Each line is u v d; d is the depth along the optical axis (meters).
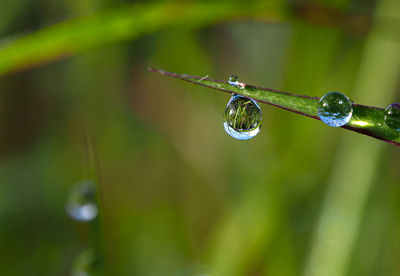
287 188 0.16
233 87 0.13
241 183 0.19
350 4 0.16
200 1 0.16
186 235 0.19
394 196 0.16
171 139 0.21
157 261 0.18
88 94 0.20
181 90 0.21
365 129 0.13
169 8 0.15
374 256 0.16
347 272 0.15
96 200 0.14
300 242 0.16
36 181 0.20
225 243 0.16
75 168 0.20
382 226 0.16
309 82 0.17
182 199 0.20
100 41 0.16
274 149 0.17
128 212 0.19
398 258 0.16
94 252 0.14
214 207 0.20
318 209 0.16
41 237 0.19
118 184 0.20
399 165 0.16
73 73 0.20
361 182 0.15
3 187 0.20
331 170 0.16
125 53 0.20
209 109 0.20
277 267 0.16
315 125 0.17
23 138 0.21
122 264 0.17
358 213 0.15
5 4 0.20
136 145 0.21
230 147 0.20
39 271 0.18
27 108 0.21
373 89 0.16
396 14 0.16
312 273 0.15
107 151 0.20
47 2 0.20
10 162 0.20
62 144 0.21
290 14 0.16
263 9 0.16
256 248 0.16
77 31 0.15
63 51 0.15
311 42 0.17
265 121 0.19
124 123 0.21
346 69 0.18
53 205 0.19
